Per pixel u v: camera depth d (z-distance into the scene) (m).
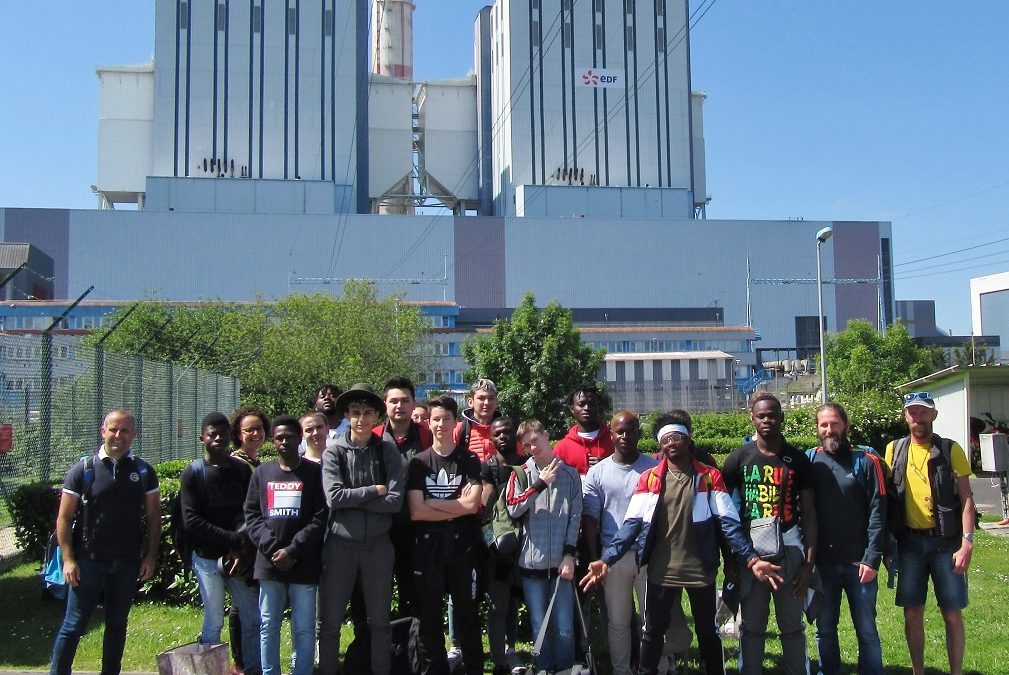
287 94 91.75
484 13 103.25
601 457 7.40
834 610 6.12
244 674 6.51
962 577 6.23
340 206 92.12
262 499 6.12
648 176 96.38
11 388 12.27
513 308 89.88
